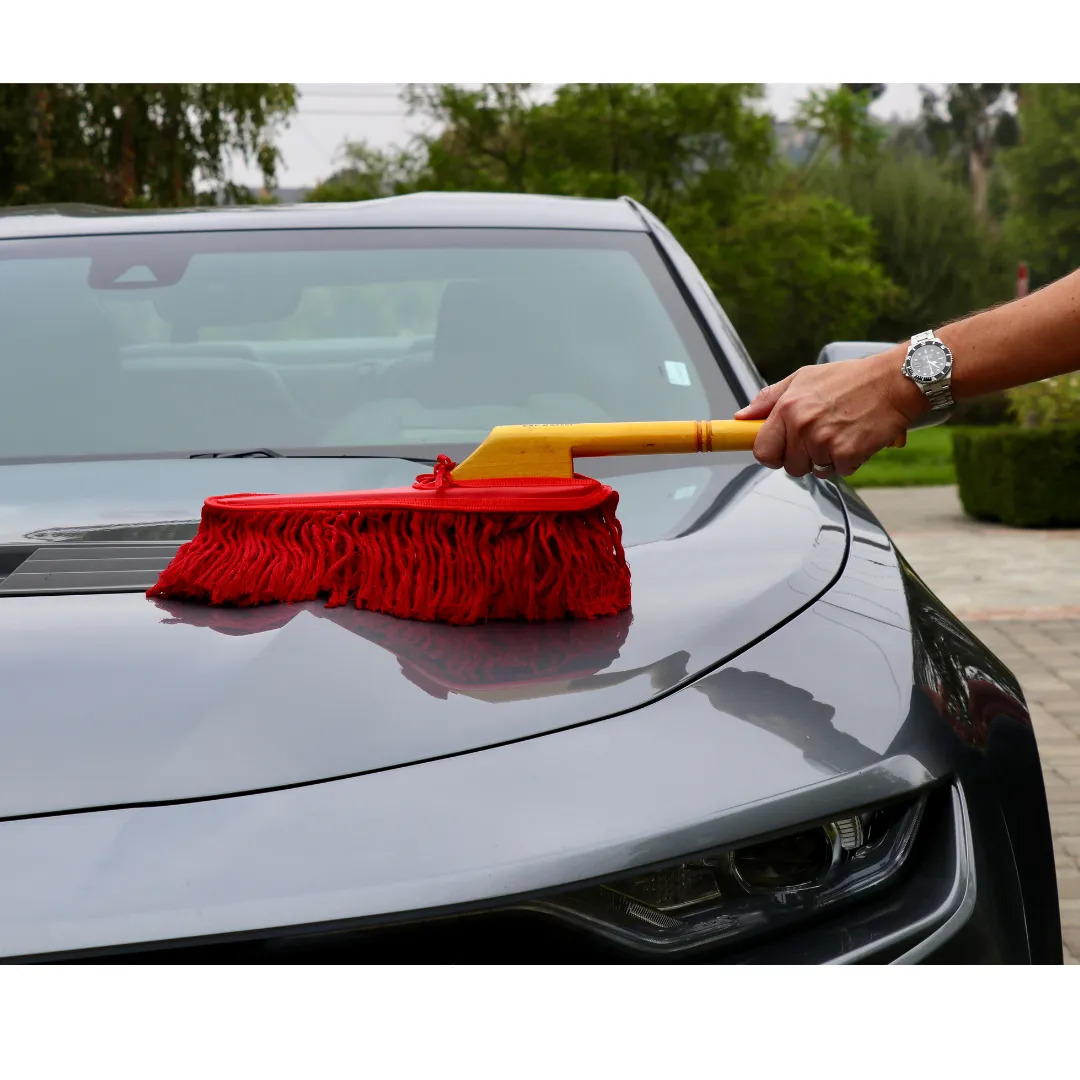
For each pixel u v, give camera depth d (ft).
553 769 3.17
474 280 6.99
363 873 2.92
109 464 5.74
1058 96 98.78
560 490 3.90
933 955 3.27
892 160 109.91
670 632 3.79
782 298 73.36
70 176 53.72
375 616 3.90
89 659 3.59
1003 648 17.72
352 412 6.34
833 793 3.28
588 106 68.08
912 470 50.85
